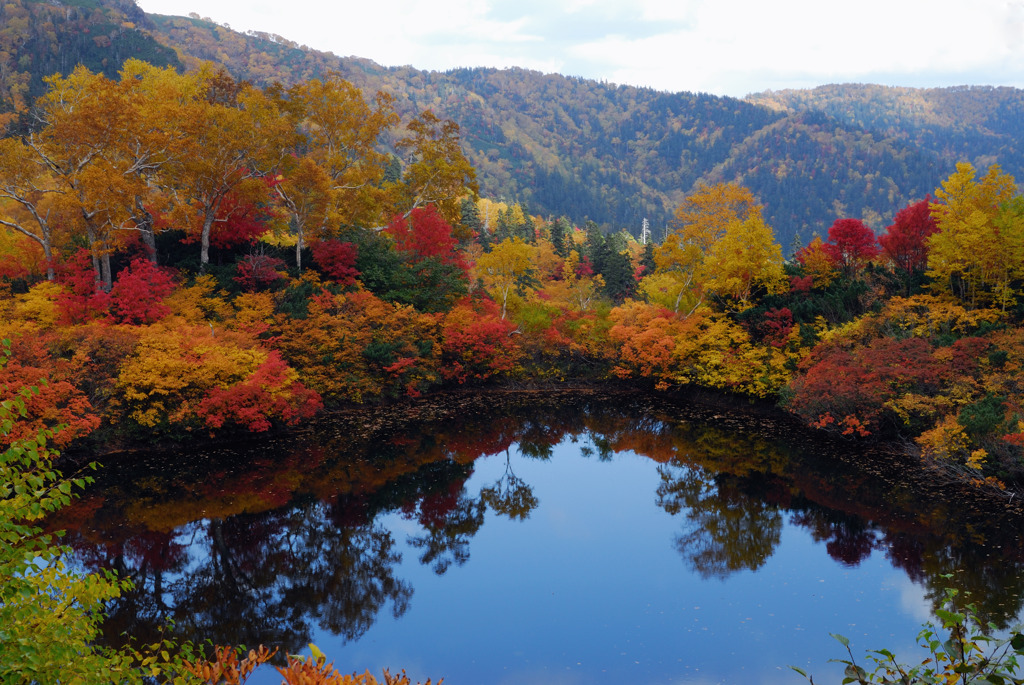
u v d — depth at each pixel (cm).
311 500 2331
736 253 4025
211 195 3691
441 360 4112
